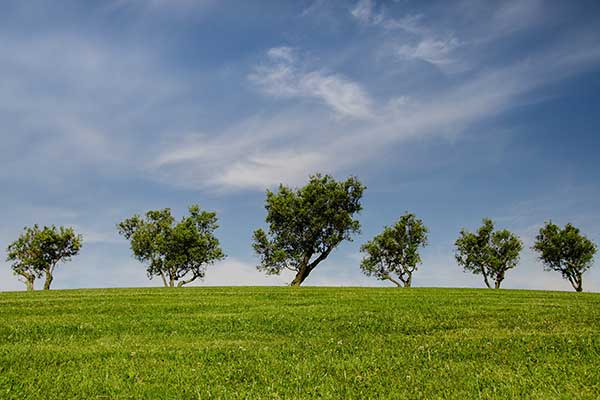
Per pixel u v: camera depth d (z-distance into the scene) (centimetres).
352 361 1119
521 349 1211
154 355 1200
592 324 1620
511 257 7900
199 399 866
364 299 2617
